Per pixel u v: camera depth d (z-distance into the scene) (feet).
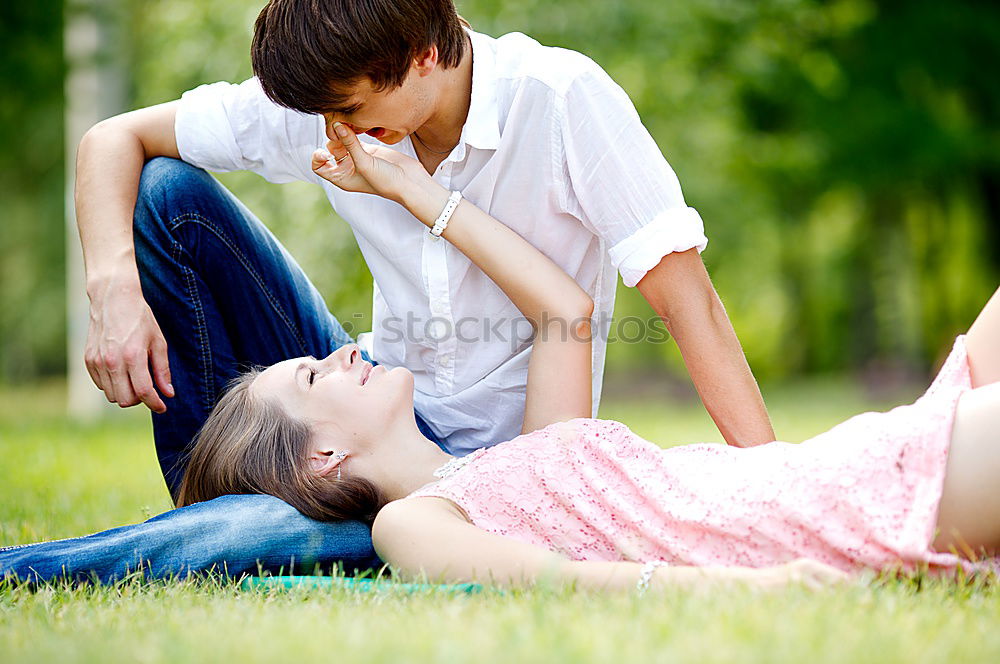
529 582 11.58
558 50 15.11
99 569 12.48
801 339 112.27
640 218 14.65
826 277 101.55
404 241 15.70
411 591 11.18
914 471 11.55
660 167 14.79
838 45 75.05
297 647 8.59
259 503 13.46
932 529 11.21
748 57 59.47
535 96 14.70
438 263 15.48
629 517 12.48
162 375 15.40
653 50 52.29
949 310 91.35
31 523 17.90
